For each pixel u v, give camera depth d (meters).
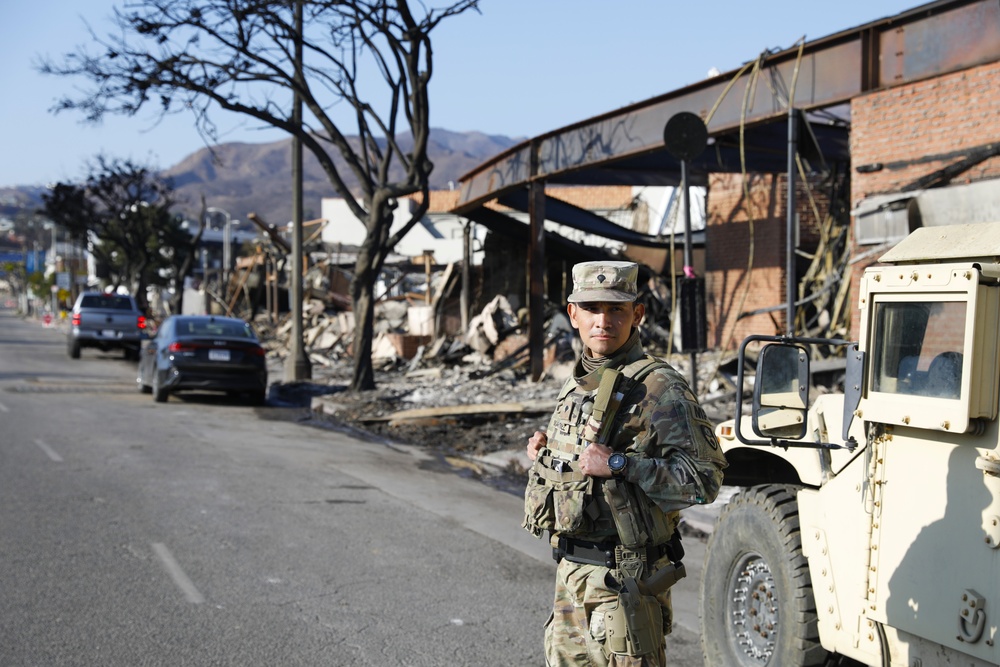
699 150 10.79
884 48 11.52
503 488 10.68
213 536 7.76
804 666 4.35
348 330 32.16
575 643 3.44
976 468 3.40
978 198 10.09
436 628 5.79
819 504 4.33
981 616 3.34
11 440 12.33
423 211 18.62
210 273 62.09
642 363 3.40
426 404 16.95
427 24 16.75
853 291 11.74
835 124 14.84
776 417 4.50
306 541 7.75
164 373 17.95
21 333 54.28
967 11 10.54
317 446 13.22
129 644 5.32
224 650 5.29
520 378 20.44
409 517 8.83
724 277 20.89
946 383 3.45
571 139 17.28
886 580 3.80
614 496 3.27
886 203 11.14
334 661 5.19
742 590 4.91
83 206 47.91
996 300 3.35
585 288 3.40
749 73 13.22
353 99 18.08
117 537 7.59
